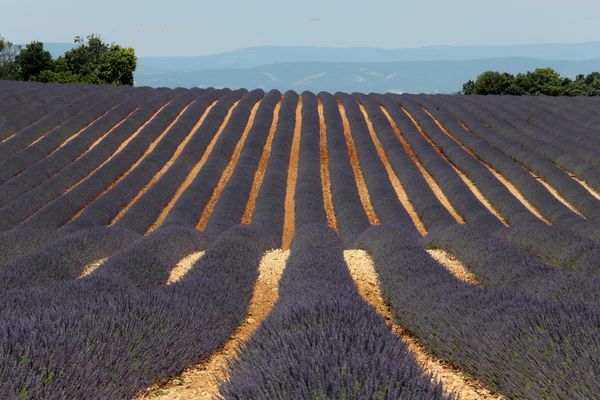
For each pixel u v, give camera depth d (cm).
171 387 1034
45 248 2159
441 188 5091
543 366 855
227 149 6022
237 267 1795
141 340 1013
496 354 983
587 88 12312
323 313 1018
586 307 1052
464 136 6431
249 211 4619
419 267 1733
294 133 6931
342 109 8288
